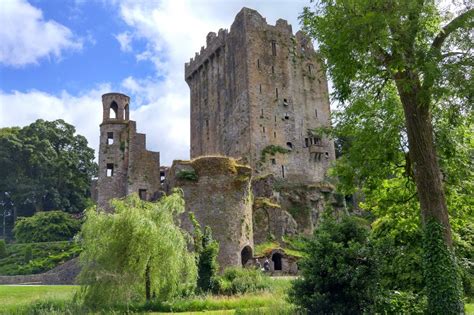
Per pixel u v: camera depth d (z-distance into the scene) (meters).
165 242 24.50
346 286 16.94
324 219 19.58
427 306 15.52
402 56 15.51
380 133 19.11
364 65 16.12
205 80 78.62
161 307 23.02
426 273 15.34
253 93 66.38
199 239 30.94
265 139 65.25
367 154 19.34
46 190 83.19
